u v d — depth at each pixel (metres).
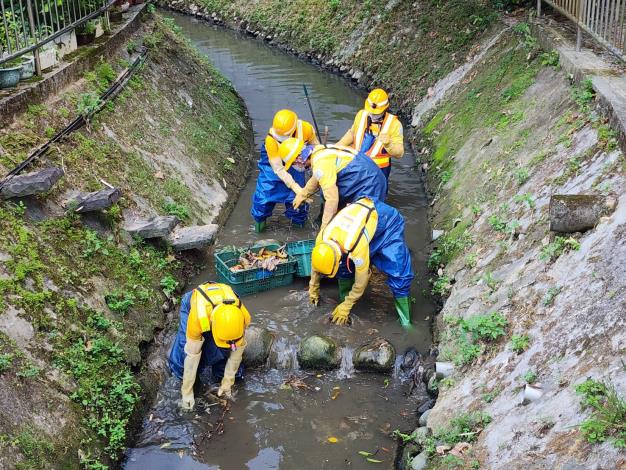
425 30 13.84
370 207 6.54
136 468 5.20
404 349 6.39
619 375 4.01
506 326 5.39
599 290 4.70
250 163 11.02
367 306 7.05
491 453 4.39
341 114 13.02
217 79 13.52
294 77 15.82
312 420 5.67
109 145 7.96
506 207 6.83
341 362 6.24
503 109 8.98
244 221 8.95
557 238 5.50
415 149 11.18
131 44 10.50
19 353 5.06
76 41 9.23
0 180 6.13
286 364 6.29
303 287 7.36
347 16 16.78
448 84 11.90
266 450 5.37
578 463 3.74
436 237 8.02
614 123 6.00
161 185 8.23
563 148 6.68
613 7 7.50
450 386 5.47
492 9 12.36
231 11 21.89
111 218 6.95
